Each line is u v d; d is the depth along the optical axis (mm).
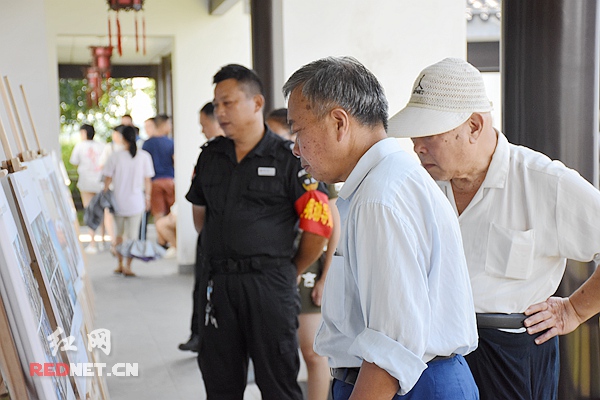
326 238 3125
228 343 3076
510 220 2139
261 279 3033
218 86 3064
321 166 1695
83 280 3445
